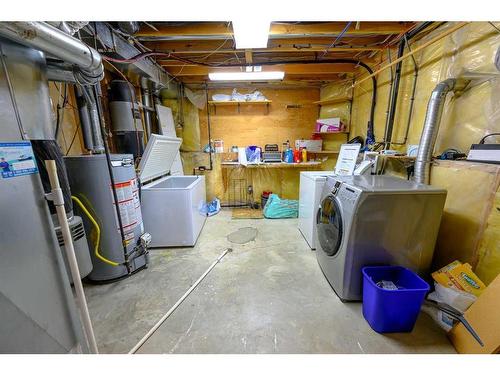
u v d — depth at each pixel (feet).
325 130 12.51
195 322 5.03
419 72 7.34
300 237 9.70
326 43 8.07
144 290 6.19
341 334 4.67
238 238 9.64
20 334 2.77
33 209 2.95
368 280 4.84
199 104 13.30
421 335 4.61
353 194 5.10
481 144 5.06
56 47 3.49
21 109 3.10
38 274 3.00
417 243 5.25
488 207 4.81
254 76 10.14
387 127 8.78
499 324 3.66
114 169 6.25
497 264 4.64
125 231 6.65
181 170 13.03
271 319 5.09
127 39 6.91
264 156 13.15
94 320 5.10
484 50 5.11
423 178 6.25
